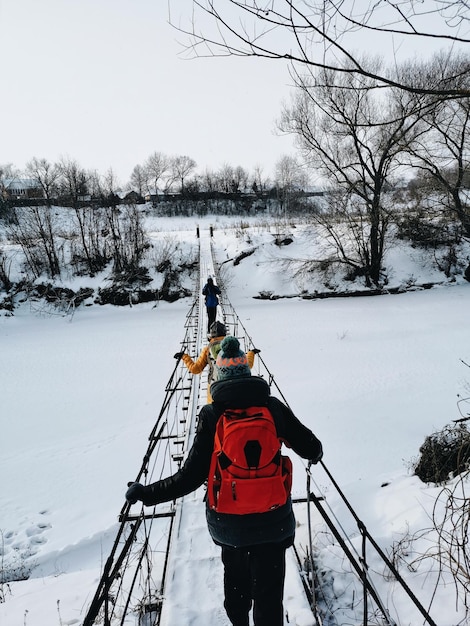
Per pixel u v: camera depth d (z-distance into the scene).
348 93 18.67
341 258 26.94
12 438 11.08
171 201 62.66
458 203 9.73
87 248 29.42
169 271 27.80
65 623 2.78
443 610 2.31
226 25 1.41
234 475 1.45
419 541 3.12
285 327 19.69
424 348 15.95
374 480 5.64
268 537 1.51
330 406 11.31
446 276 26.38
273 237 29.77
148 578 2.65
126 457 9.71
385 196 23.67
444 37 1.33
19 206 39.25
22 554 6.43
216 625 2.15
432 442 4.99
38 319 24.91
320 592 2.54
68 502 8.08
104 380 14.87
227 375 1.70
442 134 13.16
